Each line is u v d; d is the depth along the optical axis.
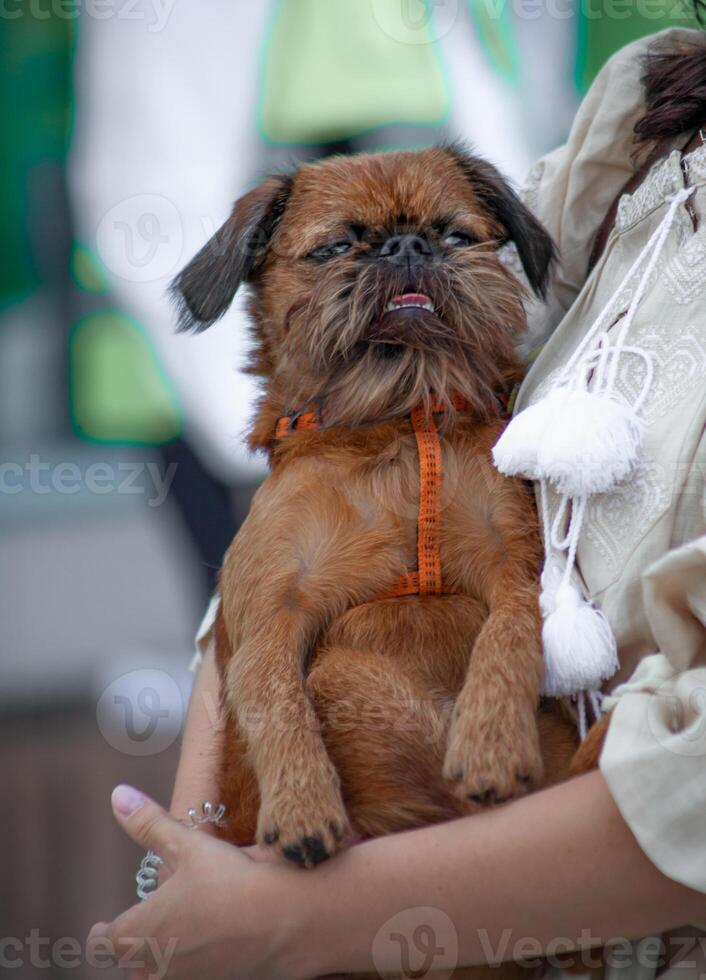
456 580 3.69
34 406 9.05
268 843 3.06
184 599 8.43
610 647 3.05
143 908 3.04
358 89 7.04
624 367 3.26
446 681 3.53
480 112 7.13
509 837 2.72
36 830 6.88
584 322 3.60
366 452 3.82
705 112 3.54
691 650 2.75
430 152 4.40
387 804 3.32
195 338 7.36
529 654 3.22
